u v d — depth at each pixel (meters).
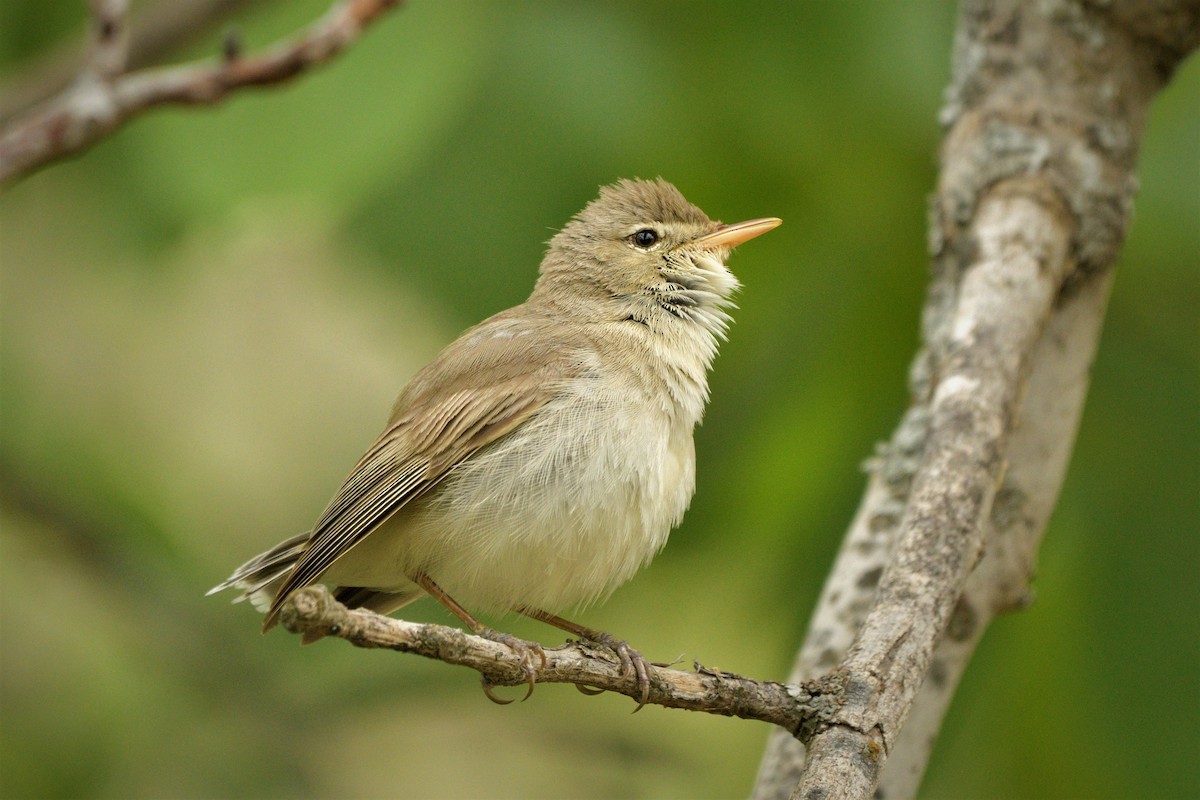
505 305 10.56
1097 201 8.87
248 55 10.52
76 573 12.79
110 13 8.42
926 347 8.94
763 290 10.97
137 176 10.63
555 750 13.28
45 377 13.52
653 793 13.02
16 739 12.52
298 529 14.69
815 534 10.50
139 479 13.01
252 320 15.23
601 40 10.50
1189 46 9.14
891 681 6.40
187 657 12.83
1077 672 9.36
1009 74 9.22
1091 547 9.55
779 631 10.89
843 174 10.69
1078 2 9.13
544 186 10.45
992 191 8.86
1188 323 10.18
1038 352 8.74
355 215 10.53
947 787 9.66
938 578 6.80
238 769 12.51
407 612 11.96
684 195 10.83
